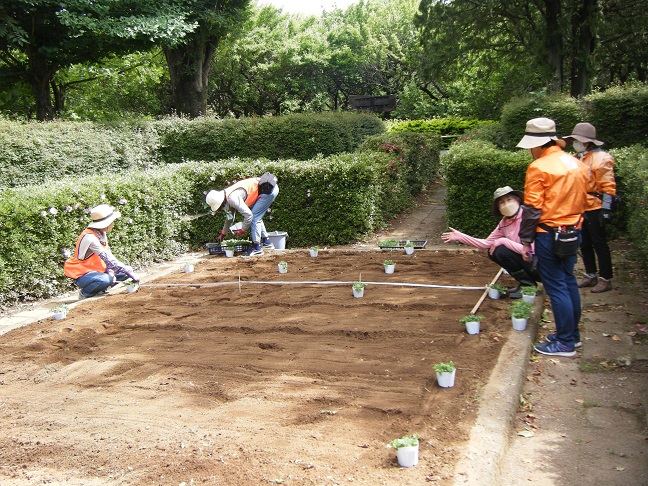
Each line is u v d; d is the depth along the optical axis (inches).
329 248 413.1
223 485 131.8
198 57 882.8
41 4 681.0
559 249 198.5
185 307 280.2
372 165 426.6
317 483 130.4
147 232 402.0
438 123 1051.9
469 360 195.0
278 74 1632.6
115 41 769.6
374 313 249.8
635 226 281.9
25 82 843.4
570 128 508.7
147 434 158.7
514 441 154.1
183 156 667.4
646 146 468.8
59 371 210.1
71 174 564.4
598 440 152.8
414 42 1485.0
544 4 807.1
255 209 387.2
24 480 141.2
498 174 379.6
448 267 324.8
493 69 1000.2
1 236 301.9
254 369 199.0
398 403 167.8
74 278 310.5
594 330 226.4
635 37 883.4
